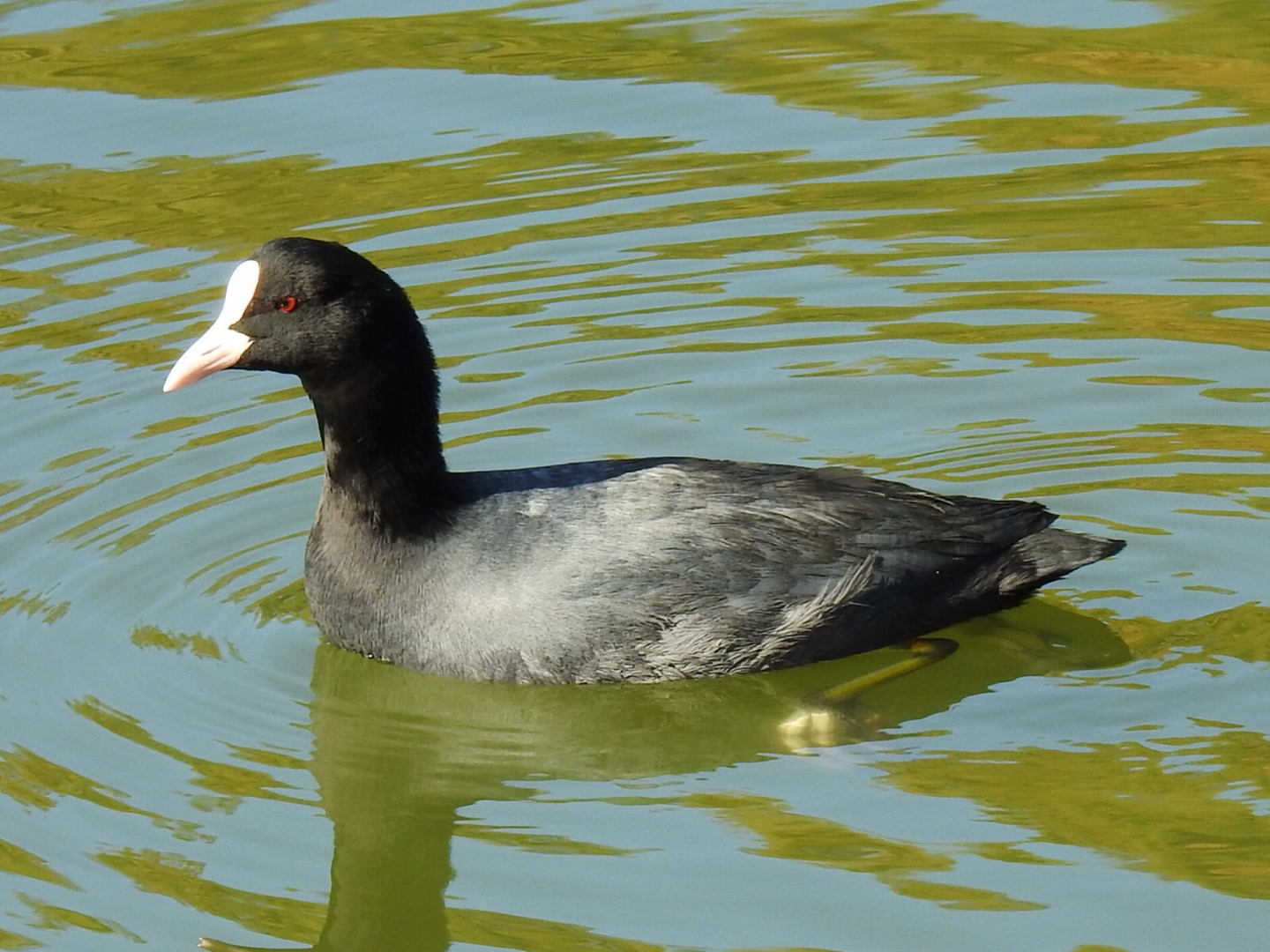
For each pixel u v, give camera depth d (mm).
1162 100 18844
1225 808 9562
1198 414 13945
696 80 19703
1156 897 8859
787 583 11195
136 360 15070
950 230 16844
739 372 14867
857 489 11602
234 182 17703
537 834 9836
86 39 20594
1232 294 15594
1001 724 10664
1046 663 11352
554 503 11445
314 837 9852
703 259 16500
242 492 13484
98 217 17156
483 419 14250
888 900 8969
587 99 19266
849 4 21672
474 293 16031
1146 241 16438
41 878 9406
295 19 21188
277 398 15055
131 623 11953
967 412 14156
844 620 11258
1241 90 18969
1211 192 17141
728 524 11289
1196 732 10375
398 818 10062
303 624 12094
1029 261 16281
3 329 15492
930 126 18609
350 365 11141
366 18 21266
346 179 17750
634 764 10703
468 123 18797
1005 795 9852
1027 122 18609
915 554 11383
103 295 15938
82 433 14188
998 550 11594
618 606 11094
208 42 20547
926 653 11414
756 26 21156
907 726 10703
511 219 17172
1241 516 12617
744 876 9266
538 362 15070
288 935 9031
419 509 11438
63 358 15109
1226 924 8656
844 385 14609
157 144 18359
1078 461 13391
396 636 11438
